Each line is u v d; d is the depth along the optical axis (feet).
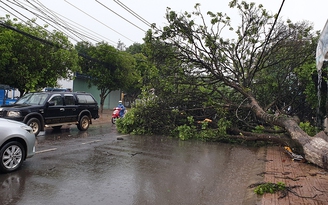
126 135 38.58
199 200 15.31
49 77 54.39
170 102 38.22
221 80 36.37
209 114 37.88
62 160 22.91
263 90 39.29
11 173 18.85
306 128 32.40
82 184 17.20
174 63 37.78
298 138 23.30
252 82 39.42
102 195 15.51
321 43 18.29
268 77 38.34
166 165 22.39
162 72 38.19
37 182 17.22
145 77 41.70
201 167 22.12
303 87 36.58
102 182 17.71
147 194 15.92
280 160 24.63
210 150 29.14
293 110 39.91
